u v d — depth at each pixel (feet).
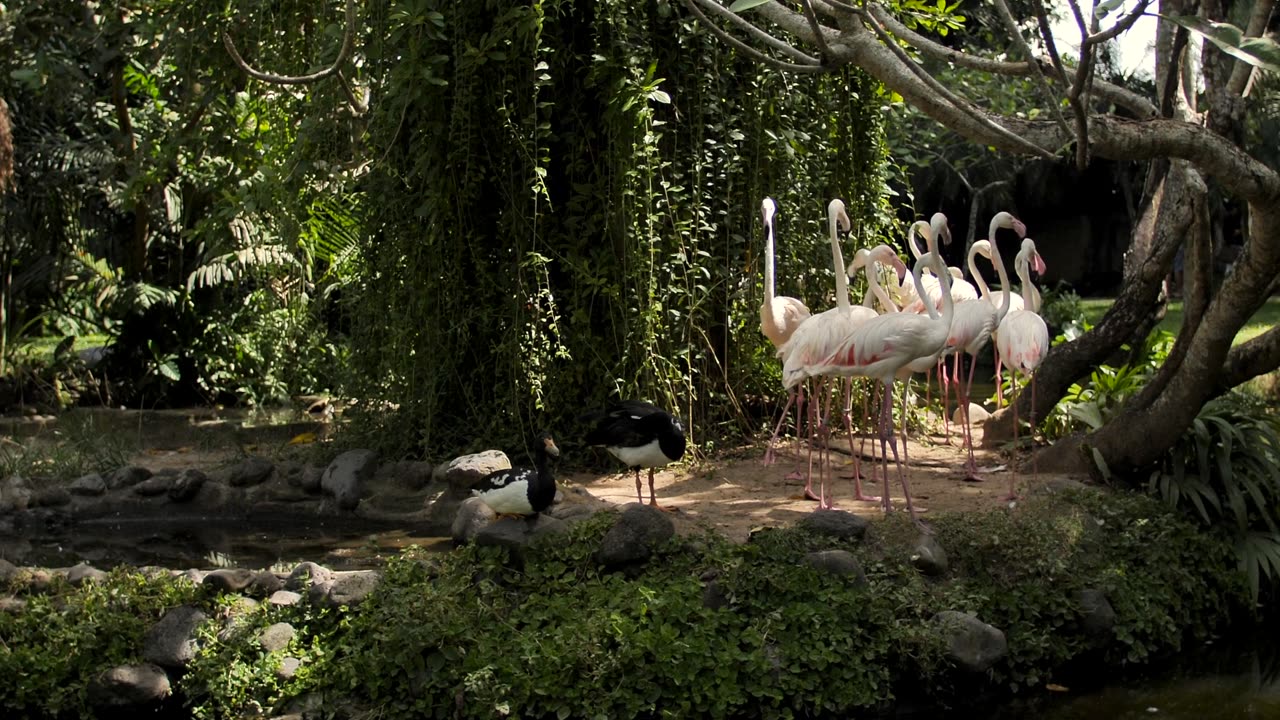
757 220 29.60
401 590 18.57
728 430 30.01
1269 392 37.45
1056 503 23.12
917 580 19.79
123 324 40.50
